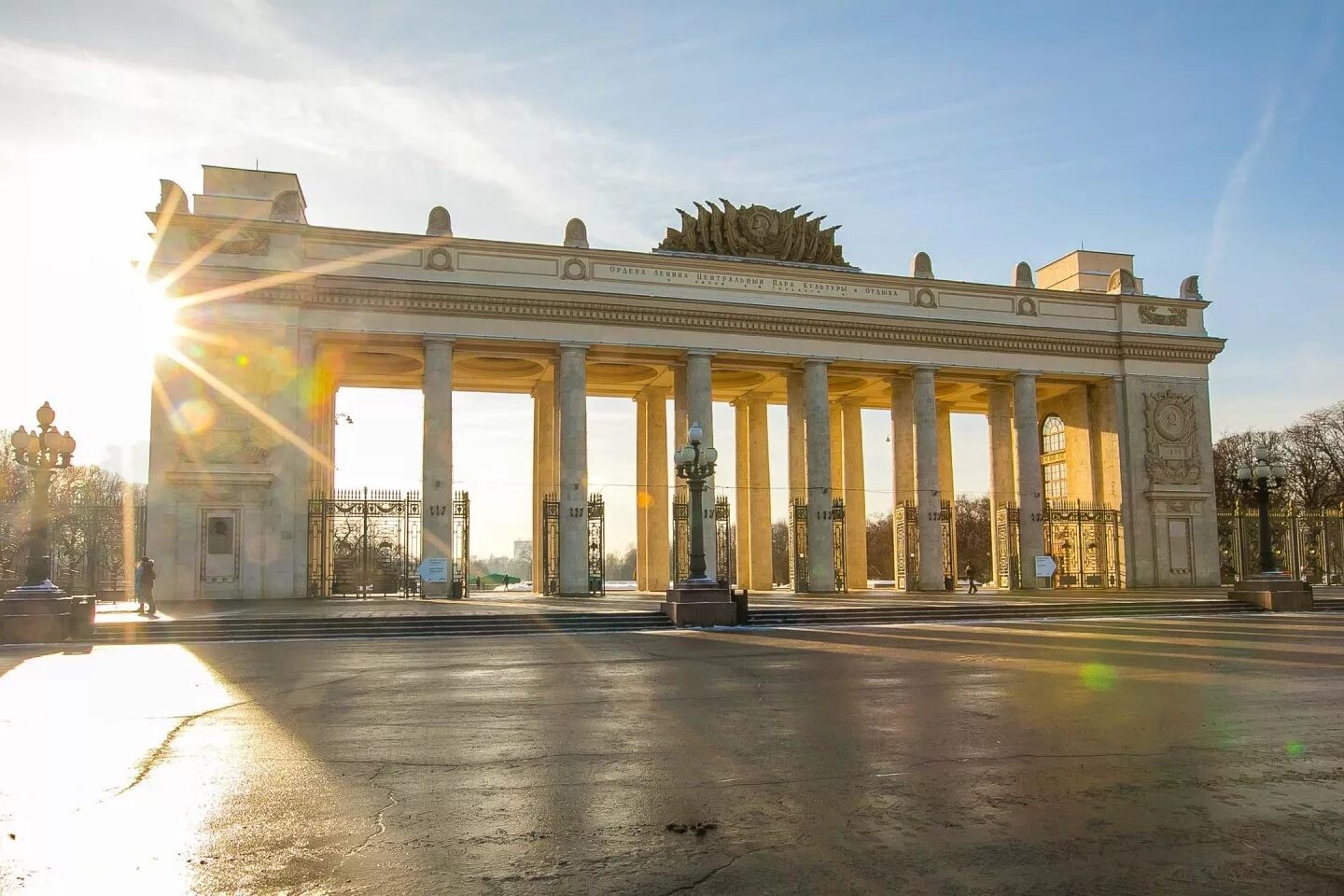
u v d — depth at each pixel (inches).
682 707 724.7
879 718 668.7
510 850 378.3
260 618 1510.8
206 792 467.8
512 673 952.3
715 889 335.6
